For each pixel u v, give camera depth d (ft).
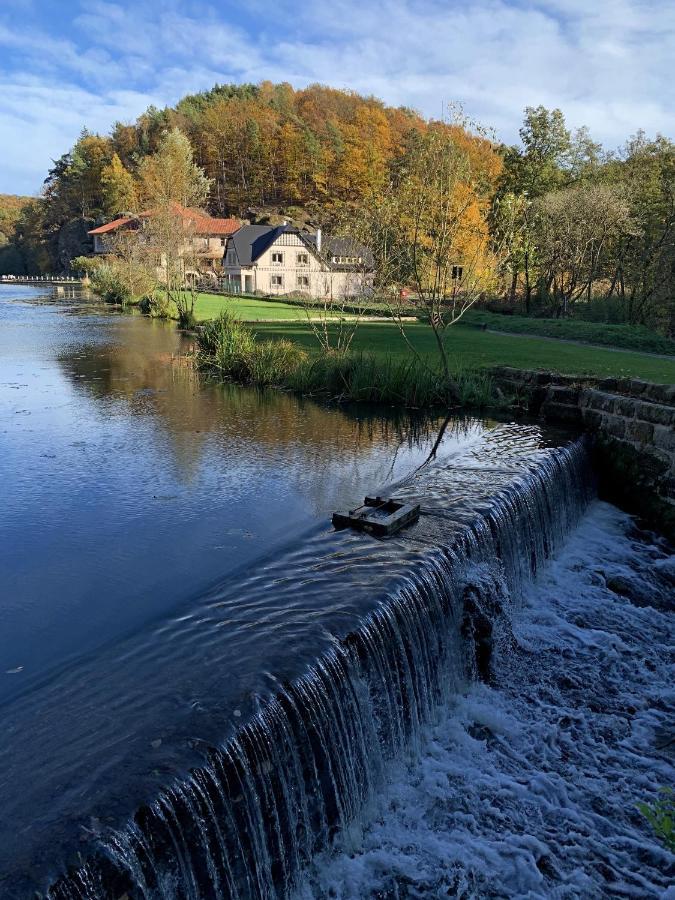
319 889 13.20
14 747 11.96
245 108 395.55
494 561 23.68
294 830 13.16
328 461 33.55
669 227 127.54
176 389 53.01
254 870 12.05
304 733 13.44
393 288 55.42
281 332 86.58
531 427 40.04
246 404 47.83
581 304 147.84
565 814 15.51
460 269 53.26
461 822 15.08
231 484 29.78
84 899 9.05
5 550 22.70
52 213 388.16
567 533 32.19
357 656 15.47
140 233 167.63
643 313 129.90
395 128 339.98
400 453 35.14
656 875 14.07
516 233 53.26
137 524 25.03
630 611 24.97
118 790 10.54
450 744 17.65
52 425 40.42
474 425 41.57
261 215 309.83
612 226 130.52
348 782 14.78
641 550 30.68
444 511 24.20
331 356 54.65
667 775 16.98
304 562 20.03
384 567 19.35
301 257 222.89
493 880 13.61
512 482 27.66
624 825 15.34
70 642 16.78
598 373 50.90
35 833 9.65
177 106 465.47
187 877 10.65
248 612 16.85
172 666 14.52
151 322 111.75
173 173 209.97
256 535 24.00
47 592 19.65
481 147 56.95
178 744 11.68
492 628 20.27
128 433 38.83
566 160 161.99
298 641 15.16
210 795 11.12
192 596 19.25
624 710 19.52
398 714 16.97
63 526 24.82
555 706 19.48
